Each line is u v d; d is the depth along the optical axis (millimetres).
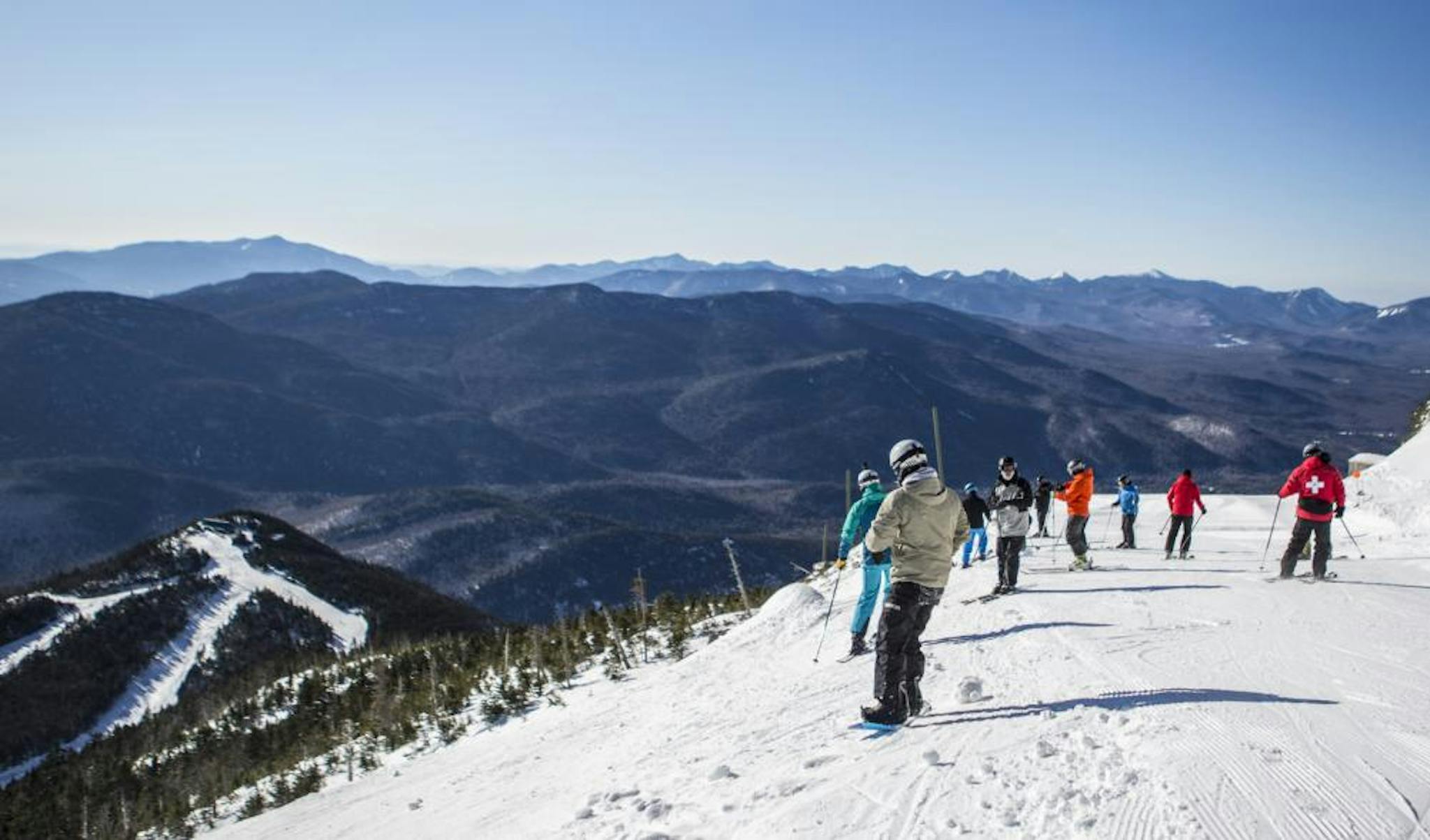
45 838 24328
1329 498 11414
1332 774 4098
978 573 14234
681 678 11875
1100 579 12383
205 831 16219
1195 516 27406
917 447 5883
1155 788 4043
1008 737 5184
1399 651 6867
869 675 8227
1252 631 7859
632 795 6242
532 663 18328
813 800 4758
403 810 9688
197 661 75750
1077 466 14328
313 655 61812
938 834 4047
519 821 7020
